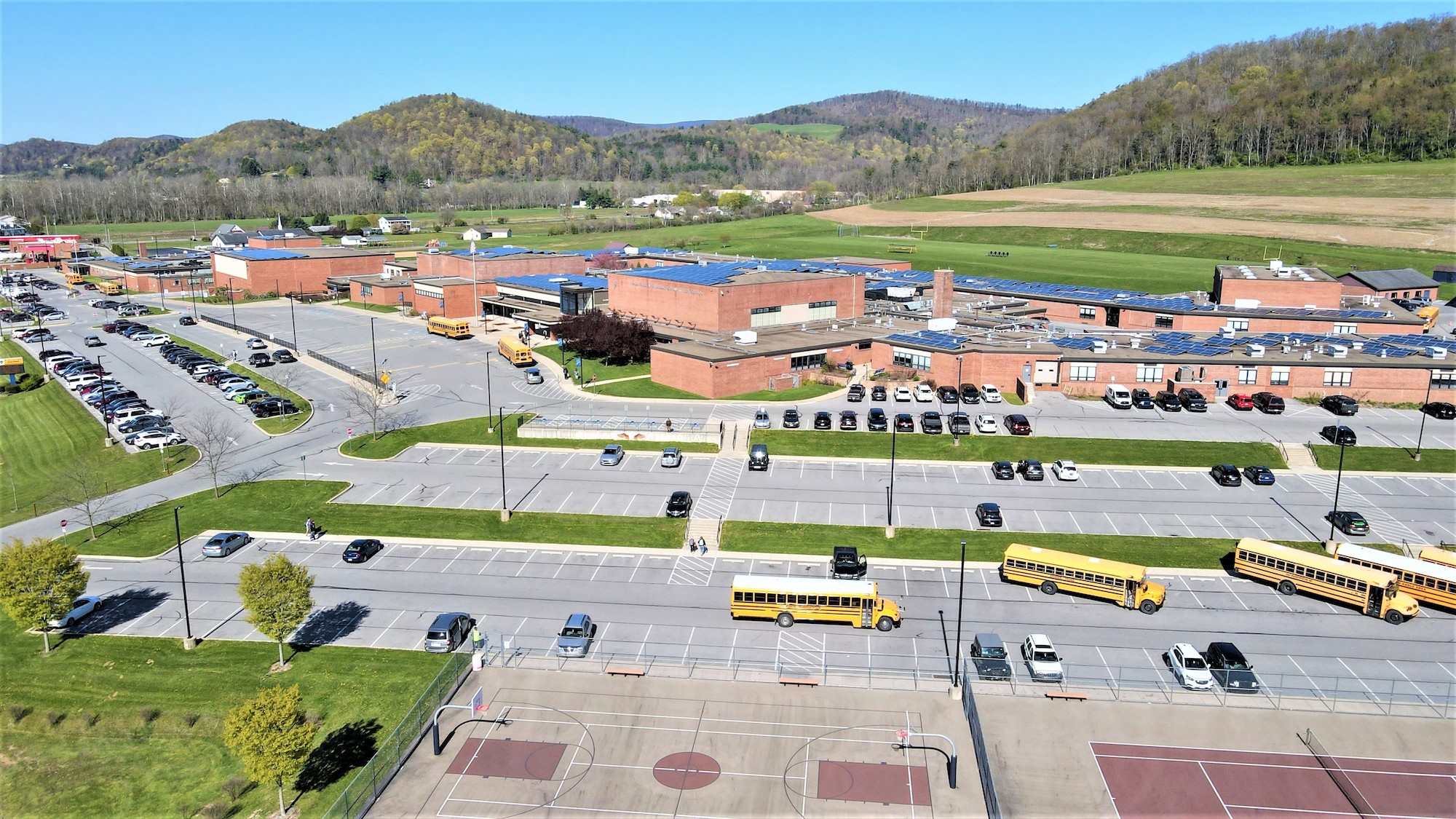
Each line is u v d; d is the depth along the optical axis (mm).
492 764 46875
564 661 57250
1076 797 43844
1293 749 47344
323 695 56750
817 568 73688
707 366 114875
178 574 73875
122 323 169500
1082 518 81375
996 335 127062
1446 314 168000
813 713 51062
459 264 190625
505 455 98688
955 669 54094
